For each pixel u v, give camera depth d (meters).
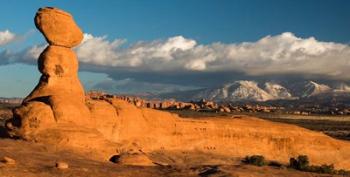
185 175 45.53
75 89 53.75
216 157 60.00
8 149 45.56
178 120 60.97
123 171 44.34
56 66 52.91
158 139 58.06
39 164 42.84
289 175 52.31
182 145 59.91
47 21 52.88
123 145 53.31
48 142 48.38
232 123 65.00
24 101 52.47
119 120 54.78
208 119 63.91
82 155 48.03
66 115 50.00
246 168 52.22
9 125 50.25
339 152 70.06
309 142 68.81
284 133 67.56
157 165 50.34
